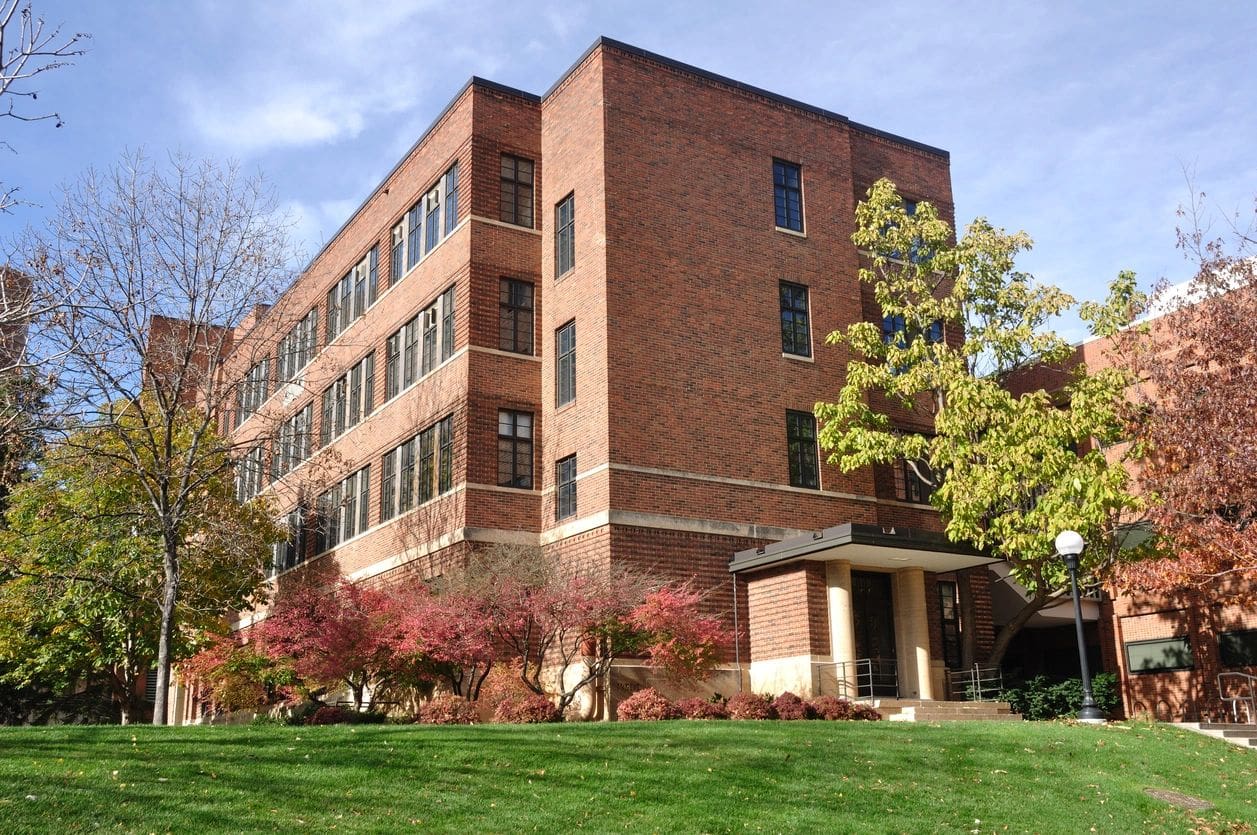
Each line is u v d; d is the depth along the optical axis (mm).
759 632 26375
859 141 33281
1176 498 21438
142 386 26344
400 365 32469
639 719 21844
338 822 12375
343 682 28438
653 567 25844
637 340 27188
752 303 29328
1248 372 20906
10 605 29141
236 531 28969
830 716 22547
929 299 27453
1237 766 18094
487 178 29844
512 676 23219
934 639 27781
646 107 29016
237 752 14828
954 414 25281
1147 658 30578
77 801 12227
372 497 32969
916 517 30578
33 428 22172
